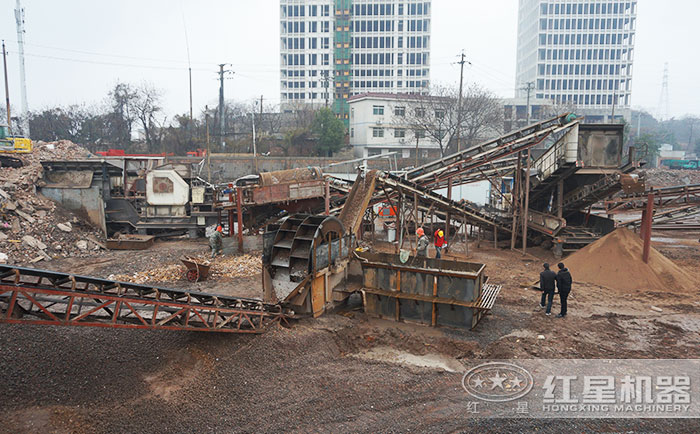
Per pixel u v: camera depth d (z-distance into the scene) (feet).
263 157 199.11
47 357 34.99
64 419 27.81
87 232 83.25
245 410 29.27
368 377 33.27
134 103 231.30
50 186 86.58
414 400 30.17
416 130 206.90
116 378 32.63
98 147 228.84
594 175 77.15
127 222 90.33
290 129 244.22
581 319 44.96
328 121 224.12
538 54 364.38
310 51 335.88
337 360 36.45
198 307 34.83
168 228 90.53
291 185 77.97
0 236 68.23
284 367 34.63
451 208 75.72
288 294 43.42
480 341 39.37
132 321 32.58
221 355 35.50
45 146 125.49
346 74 329.93
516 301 50.62
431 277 42.50
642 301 51.31
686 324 43.57
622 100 364.38
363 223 88.17
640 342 39.11
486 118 214.90
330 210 83.71
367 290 45.09
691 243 88.69
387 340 39.96
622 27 358.02
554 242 75.97
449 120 213.87
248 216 79.15
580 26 360.07
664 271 58.75
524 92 395.34
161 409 29.17
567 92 365.81
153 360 35.19
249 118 267.59
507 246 85.51
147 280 58.75
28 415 27.99
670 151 293.64
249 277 60.49
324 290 44.70
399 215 71.56
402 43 331.36
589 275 60.95
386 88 336.29
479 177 91.30
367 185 60.70
